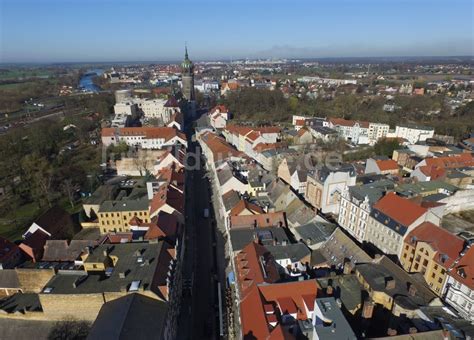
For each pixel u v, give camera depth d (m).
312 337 57.47
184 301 81.06
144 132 192.25
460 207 115.81
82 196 138.38
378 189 106.69
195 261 95.94
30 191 133.88
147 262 70.12
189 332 72.56
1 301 76.12
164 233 86.69
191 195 138.75
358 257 77.50
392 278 67.75
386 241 91.19
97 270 73.31
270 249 82.06
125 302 59.91
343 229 110.81
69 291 63.16
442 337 52.00
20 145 169.75
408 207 87.94
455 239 77.12
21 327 65.69
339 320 55.31
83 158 175.00
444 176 132.38
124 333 52.91
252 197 120.50
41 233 98.06
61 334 63.31
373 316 66.44
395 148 175.38
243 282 71.31
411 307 59.44
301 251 81.94
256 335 55.66
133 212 110.25
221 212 121.50
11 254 87.38
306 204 109.06
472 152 163.88
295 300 64.50
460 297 70.56
